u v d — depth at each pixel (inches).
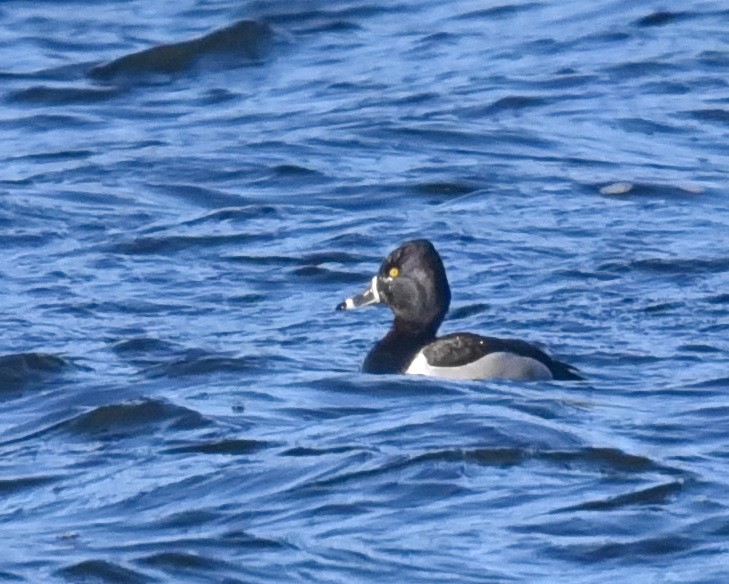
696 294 645.9
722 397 520.1
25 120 957.8
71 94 998.4
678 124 906.1
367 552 398.3
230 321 633.0
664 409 506.6
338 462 454.0
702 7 1106.1
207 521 419.8
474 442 465.4
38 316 637.3
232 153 876.6
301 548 400.8
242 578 384.8
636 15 1097.4
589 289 656.4
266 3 1160.8
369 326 625.9
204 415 498.6
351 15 1135.6
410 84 992.2
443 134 895.7
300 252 719.1
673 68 991.6
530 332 609.3
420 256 572.1
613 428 485.1
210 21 1140.5
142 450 475.5
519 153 867.4
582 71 994.7
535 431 473.7
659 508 419.5
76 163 867.4
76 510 433.1
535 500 427.2
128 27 1137.4
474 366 539.8
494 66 1017.5
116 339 605.3
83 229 761.0
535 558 394.0
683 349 582.9
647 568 386.3
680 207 771.4
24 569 392.2
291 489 437.4
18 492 449.7
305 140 894.4
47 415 516.4
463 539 404.5
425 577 384.2
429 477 441.1
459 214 769.6
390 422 488.7
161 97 997.8
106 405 503.5
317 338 609.9
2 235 749.9
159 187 825.5
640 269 677.3
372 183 821.2
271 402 515.5
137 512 428.5
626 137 890.1
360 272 690.8
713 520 411.5
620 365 566.9
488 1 1157.1
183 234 745.0
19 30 1135.6
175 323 629.9
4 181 836.0
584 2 1139.3
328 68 1035.3
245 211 783.1
